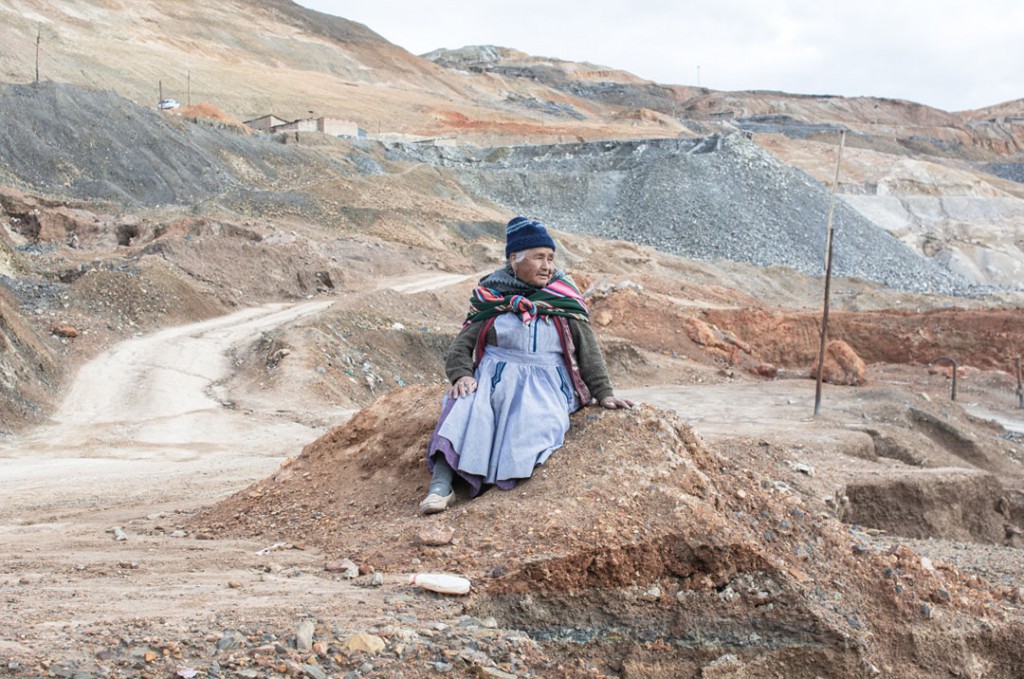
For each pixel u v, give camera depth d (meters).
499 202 88.19
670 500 4.34
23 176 58.91
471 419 5.05
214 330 33.53
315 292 44.38
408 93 150.75
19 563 4.76
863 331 40.12
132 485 11.90
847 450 15.23
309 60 158.75
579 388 5.30
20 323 25.31
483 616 3.80
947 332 39.88
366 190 72.06
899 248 94.12
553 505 4.37
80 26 121.88
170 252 41.50
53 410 22.31
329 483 5.93
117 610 3.51
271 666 3.02
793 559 4.50
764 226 87.56
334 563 4.46
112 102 70.12
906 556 4.90
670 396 25.08
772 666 4.04
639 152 105.50
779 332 39.28
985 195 128.62
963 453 19.47
